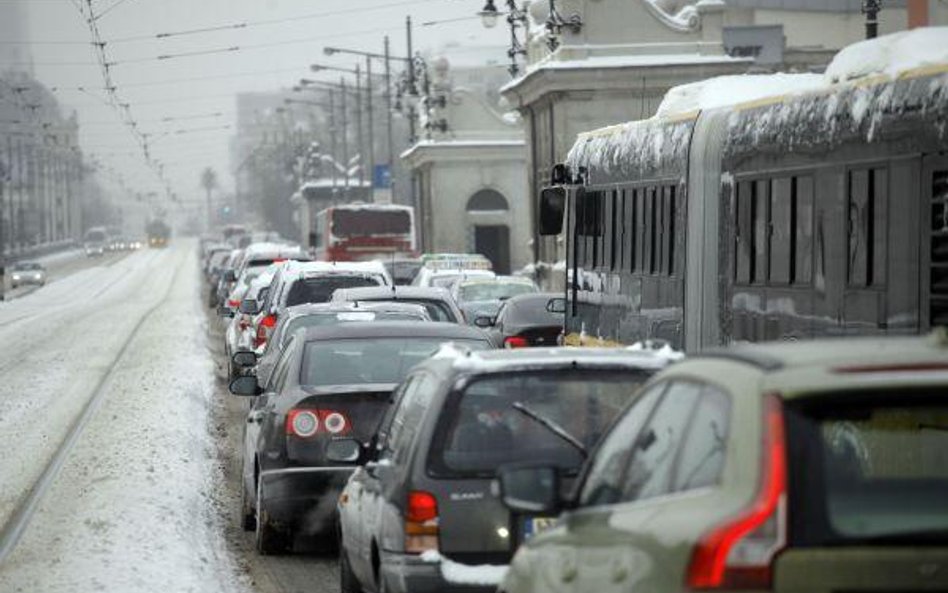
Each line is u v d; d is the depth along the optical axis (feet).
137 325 486.38
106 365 334.03
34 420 236.02
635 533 52.90
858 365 50.31
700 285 148.87
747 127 138.31
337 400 122.83
